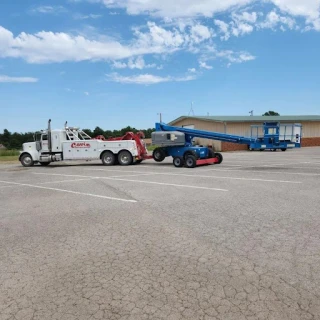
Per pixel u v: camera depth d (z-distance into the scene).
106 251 4.22
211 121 33.69
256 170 13.17
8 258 4.11
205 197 7.57
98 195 8.33
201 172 12.93
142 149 18.31
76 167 17.59
